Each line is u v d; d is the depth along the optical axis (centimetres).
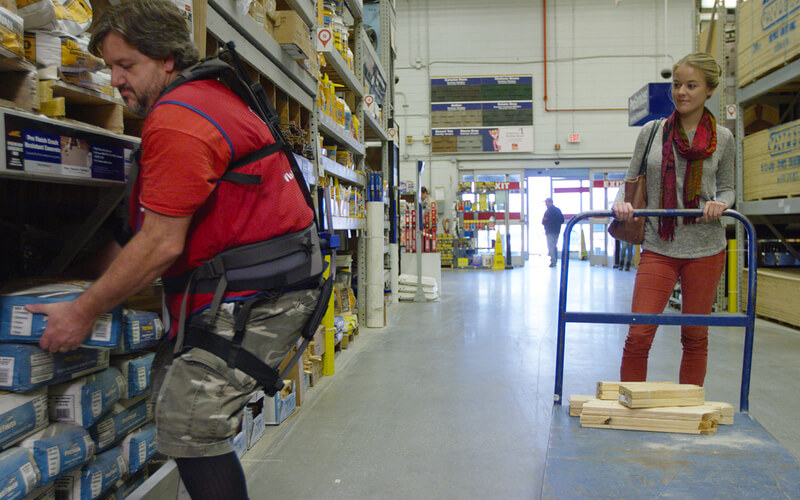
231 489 115
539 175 1469
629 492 129
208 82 114
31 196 171
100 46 115
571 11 1301
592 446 155
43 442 114
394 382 325
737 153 573
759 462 143
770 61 499
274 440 237
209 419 110
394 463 213
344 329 407
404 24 1334
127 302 160
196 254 113
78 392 125
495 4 1315
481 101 1325
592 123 1309
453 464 212
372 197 512
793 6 459
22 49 109
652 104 604
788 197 485
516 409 275
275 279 114
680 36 1290
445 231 1323
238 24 203
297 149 271
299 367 282
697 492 128
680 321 185
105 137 132
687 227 211
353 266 530
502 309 611
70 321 106
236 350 111
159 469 150
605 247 1343
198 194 102
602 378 329
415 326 511
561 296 192
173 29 113
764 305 532
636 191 219
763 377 326
